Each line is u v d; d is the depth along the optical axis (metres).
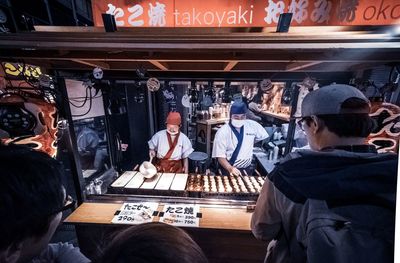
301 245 0.92
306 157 0.93
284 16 1.27
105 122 3.30
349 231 0.68
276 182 1.04
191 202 2.41
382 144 1.83
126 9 1.57
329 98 0.99
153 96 4.84
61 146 2.43
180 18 1.58
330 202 0.75
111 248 0.51
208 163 4.15
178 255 0.47
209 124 4.55
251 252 2.23
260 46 1.25
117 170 3.52
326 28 1.34
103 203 2.44
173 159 3.40
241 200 2.43
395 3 1.51
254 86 3.20
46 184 0.64
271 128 4.56
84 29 1.45
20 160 0.61
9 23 1.79
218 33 1.30
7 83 1.95
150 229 0.53
